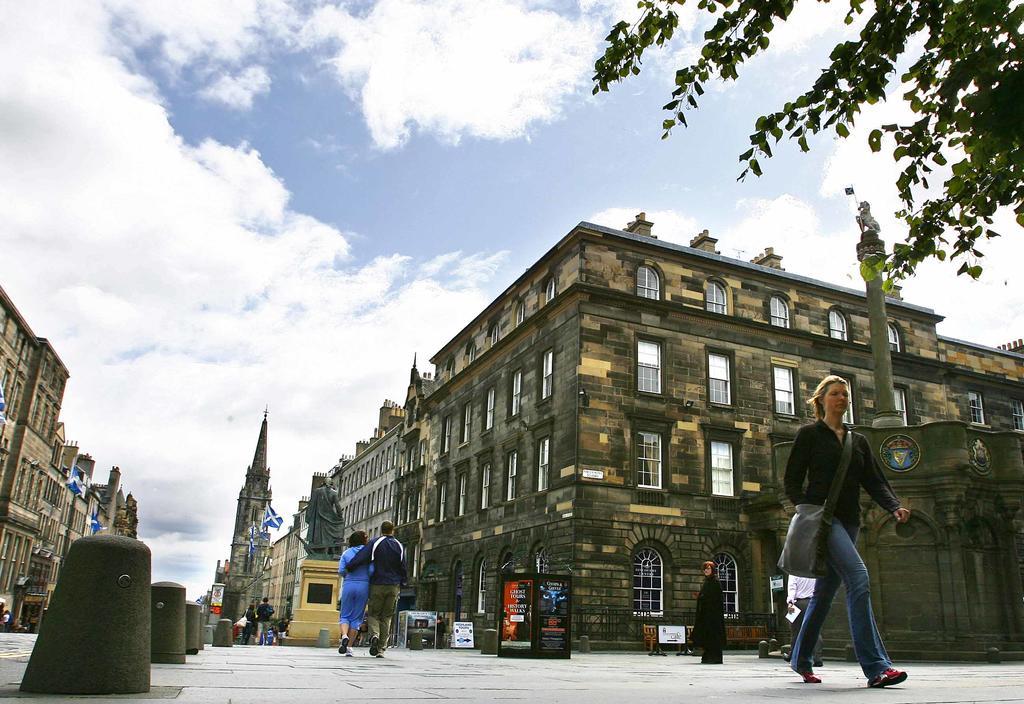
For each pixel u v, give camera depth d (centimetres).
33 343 5850
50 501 7019
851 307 4175
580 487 3272
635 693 600
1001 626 2245
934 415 4253
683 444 3525
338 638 3306
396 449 7350
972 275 920
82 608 528
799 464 690
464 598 4244
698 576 3356
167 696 514
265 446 14800
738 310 3862
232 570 13662
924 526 2300
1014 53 593
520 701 512
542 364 3812
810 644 747
